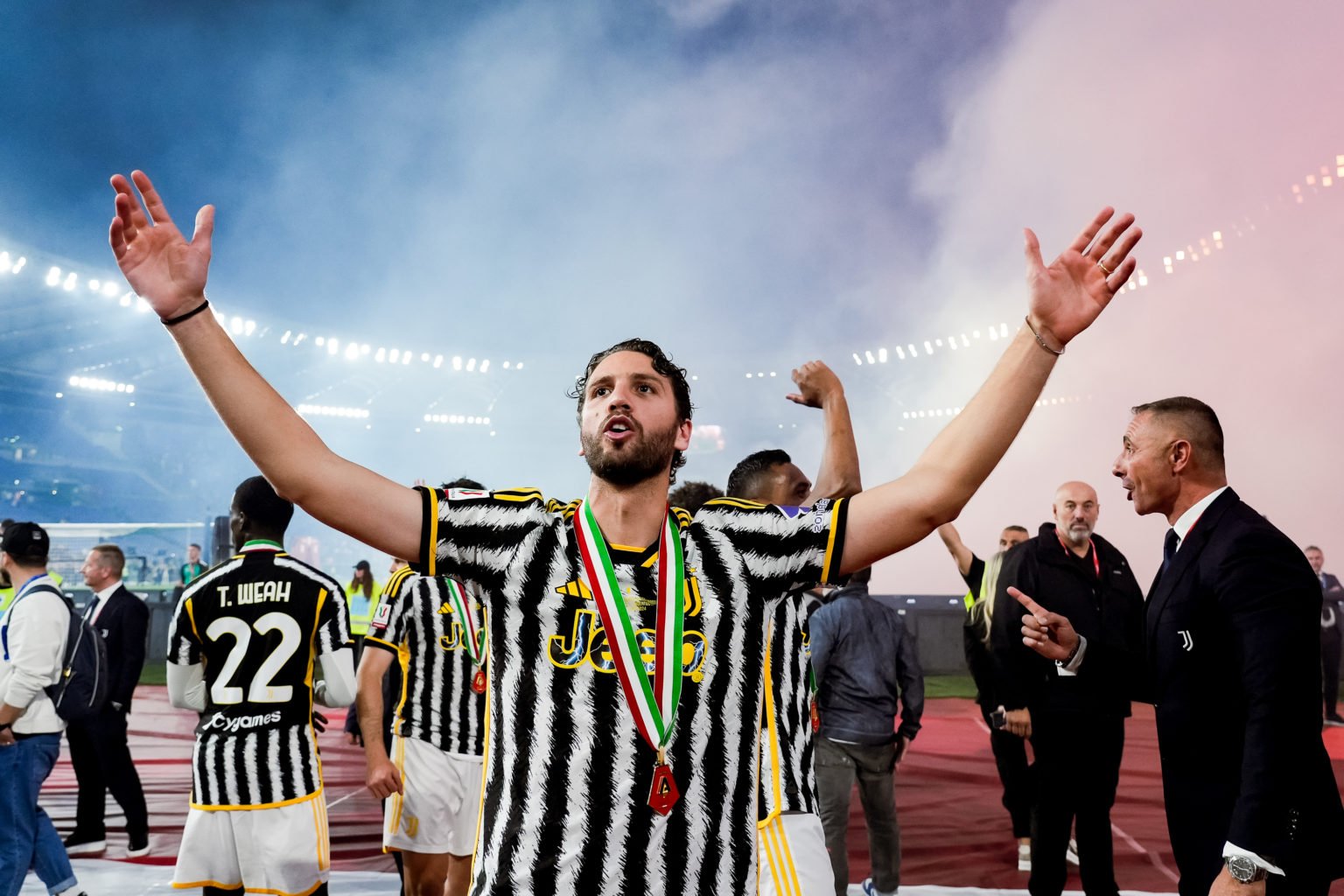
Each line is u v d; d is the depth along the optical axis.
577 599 1.60
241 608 3.37
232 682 3.33
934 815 6.43
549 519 1.67
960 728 10.41
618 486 1.70
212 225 1.57
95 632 4.98
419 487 1.65
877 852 4.41
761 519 1.69
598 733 1.55
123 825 6.17
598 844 1.52
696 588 1.63
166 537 23.72
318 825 3.37
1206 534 2.59
